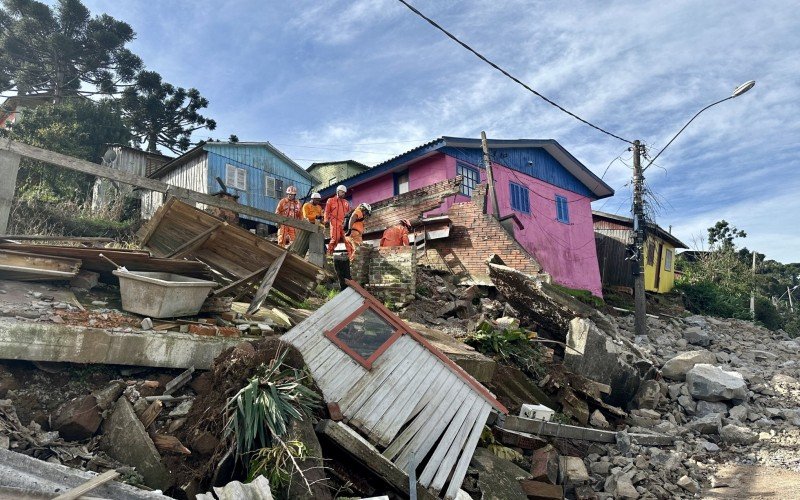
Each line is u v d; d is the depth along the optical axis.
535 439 7.25
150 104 33.28
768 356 13.80
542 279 10.95
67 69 31.83
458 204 14.12
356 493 4.63
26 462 3.30
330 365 5.14
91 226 15.48
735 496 6.66
